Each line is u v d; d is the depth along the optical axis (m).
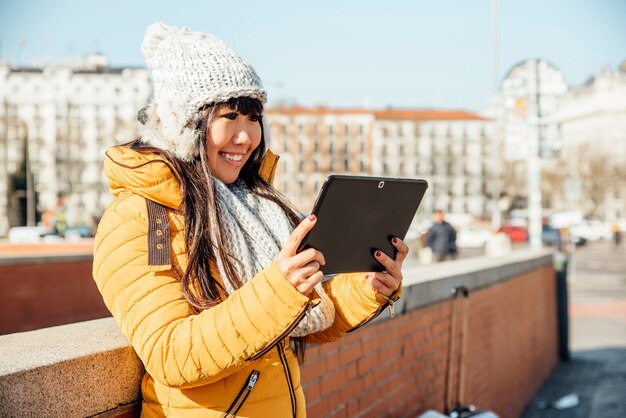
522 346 6.73
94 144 93.62
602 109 102.31
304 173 103.19
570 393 7.31
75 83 94.25
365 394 3.12
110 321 2.16
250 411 1.56
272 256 1.65
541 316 7.85
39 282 7.97
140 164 1.52
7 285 7.51
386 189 1.65
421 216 52.47
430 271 4.75
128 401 1.77
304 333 1.78
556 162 91.12
